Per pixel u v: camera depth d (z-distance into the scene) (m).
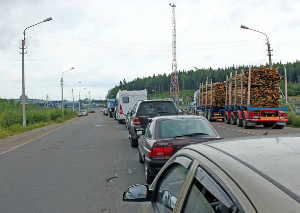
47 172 7.89
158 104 12.38
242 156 1.70
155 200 2.68
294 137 2.12
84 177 7.29
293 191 1.25
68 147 12.79
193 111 35.75
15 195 5.85
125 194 2.65
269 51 25.72
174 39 82.81
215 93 27.42
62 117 45.19
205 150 2.01
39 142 15.09
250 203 1.30
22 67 26.20
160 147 6.19
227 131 17.83
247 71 19.88
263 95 19.44
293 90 84.38
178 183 2.19
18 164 9.09
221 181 1.56
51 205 5.25
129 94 27.58
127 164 8.84
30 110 33.81
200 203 1.72
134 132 12.07
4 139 17.97
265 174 1.42
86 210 5.01
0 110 40.03
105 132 20.30
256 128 20.23
